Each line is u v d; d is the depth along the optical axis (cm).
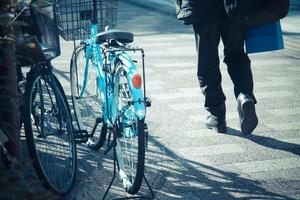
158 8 1399
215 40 452
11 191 185
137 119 333
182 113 544
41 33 332
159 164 418
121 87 354
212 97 471
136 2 1544
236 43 461
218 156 435
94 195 367
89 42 435
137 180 345
